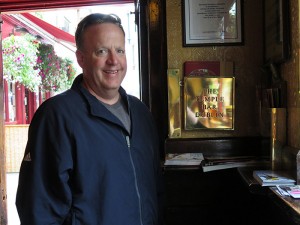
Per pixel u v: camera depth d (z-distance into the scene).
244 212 1.77
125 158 1.25
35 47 6.41
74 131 1.17
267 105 1.71
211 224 1.80
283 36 1.49
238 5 1.88
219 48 1.90
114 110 1.33
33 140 1.18
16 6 3.07
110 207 1.17
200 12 1.89
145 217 1.28
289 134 1.51
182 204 1.81
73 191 1.18
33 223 1.14
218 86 1.89
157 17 1.92
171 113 1.91
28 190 1.16
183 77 1.91
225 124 1.89
